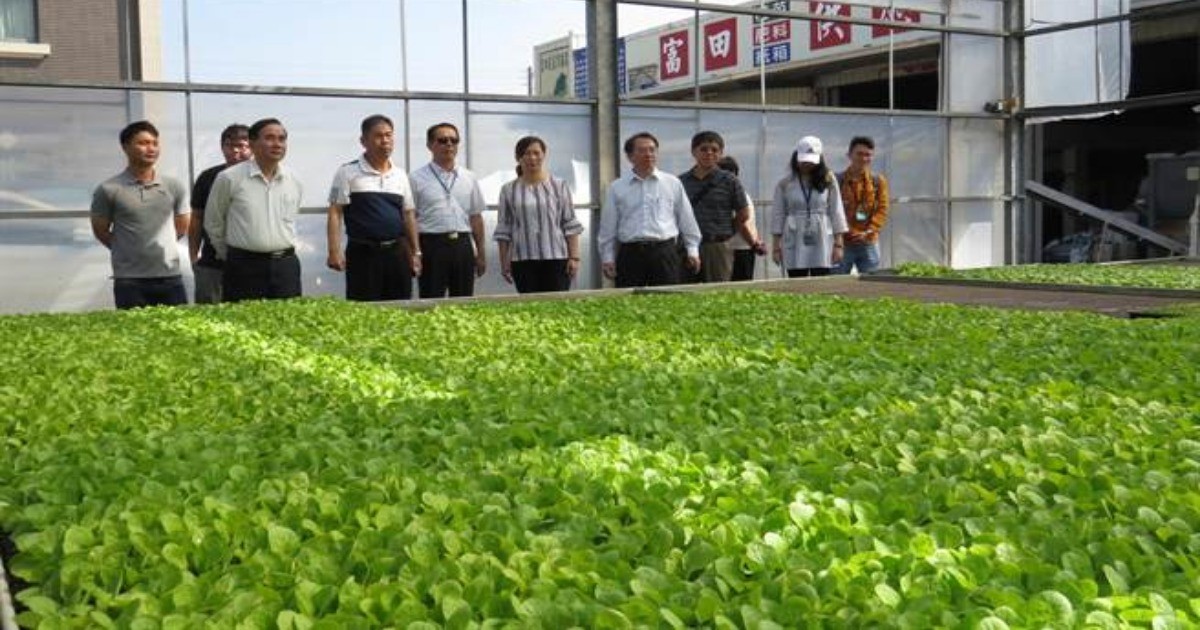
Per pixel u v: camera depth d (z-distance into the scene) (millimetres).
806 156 11734
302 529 2322
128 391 4273
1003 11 19203
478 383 4379
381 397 4133
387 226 9539
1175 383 4109
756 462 2928
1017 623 1776
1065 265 12539
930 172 18672
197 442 3270
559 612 1796
